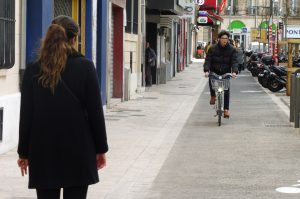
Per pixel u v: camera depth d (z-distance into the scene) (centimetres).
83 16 1756
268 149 1251
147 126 1617
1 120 1121
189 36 6241
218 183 944
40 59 544
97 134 546
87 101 543
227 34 1597
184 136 1442
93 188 905
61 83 537
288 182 952
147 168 1062
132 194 873
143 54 2759
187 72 4825
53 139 536
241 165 1087
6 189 873
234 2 9638
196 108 2114
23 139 546
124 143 1326
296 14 7125
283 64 3638
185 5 3553
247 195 866
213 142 1348
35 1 1262
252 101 2388
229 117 1820
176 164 1098
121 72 2283
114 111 1964
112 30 2241
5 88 1155
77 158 538
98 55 1897
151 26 3256
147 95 2598
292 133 1487
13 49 1154
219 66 1619
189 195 867
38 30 1262
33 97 543
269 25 5656
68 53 546
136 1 2597
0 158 1088
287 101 2366
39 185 538
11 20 1141
